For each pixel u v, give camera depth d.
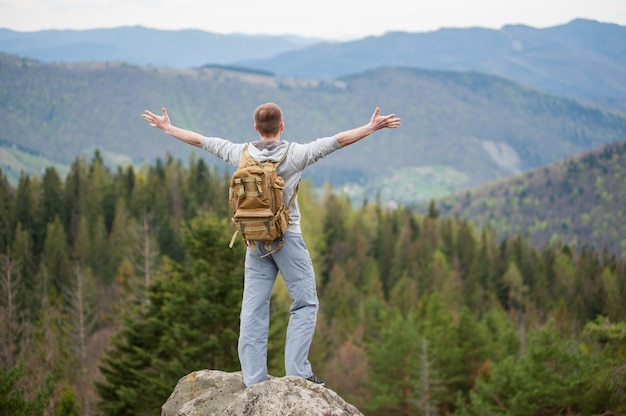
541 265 111.56
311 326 5.21
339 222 118.06
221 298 20.30
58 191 113.50
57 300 46.44
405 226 130.50
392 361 35.06
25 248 89.31
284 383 5.01
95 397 29.56
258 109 4.96
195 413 5.45
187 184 123.75
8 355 29.69
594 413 22.16
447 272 107.50
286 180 4.87
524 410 22.38
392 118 4.73
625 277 102.50
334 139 4.77
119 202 103.44
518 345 38.12
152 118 5.32
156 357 21.66
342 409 4.96
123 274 58.72
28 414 14.05
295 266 5.06
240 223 4.71
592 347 28.89
